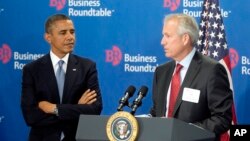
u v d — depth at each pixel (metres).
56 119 4.66
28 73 4.80
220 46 5.20
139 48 5.72
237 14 5.49
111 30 5.77
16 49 5.90
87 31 5.81
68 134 4.71
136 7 5.72
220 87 3.67
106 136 2.80
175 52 3.78
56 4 5.84
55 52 4.85
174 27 3.74
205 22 5.28
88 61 4.89
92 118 2.87
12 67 5.92
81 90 4.80
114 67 5.77
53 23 4.80
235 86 5.51
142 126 2.72
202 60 3.80
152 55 5.69
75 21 5.82
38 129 4.75
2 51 5.93
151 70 5.70
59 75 4.81
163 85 3.97
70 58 4.87
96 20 5.79
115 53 5.77
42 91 4.75
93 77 4.80
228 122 3.63
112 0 5.75
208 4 5.28
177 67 3.88
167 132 2.67
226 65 5.18
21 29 5.89
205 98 3.69
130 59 5.74
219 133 3.57
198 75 3.73
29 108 4.71
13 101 5.94
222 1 5.52
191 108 3.69
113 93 5.78
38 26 5.86
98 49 5.79
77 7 5.81
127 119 2.72
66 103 4.75
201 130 2.89
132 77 5.74
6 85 5.95
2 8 5.92
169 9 5.64
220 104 3.62
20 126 5.95
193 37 3.76
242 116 5.50
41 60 4.86
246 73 5.49
